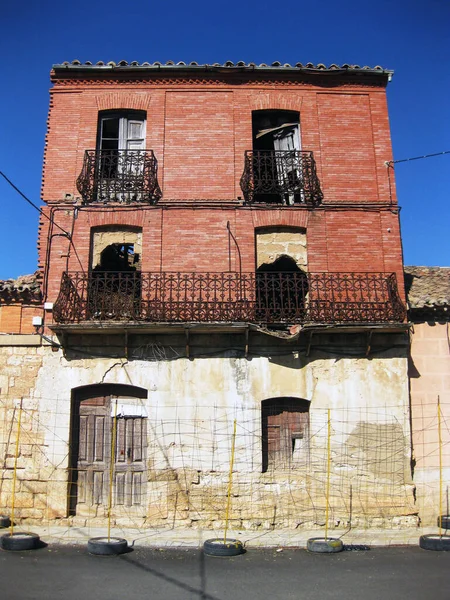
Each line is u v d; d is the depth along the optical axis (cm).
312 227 1416
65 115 1484
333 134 1495
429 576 905
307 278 1341
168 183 1433
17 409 1277
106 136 1522
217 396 1288
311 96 1522
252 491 1252
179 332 1287
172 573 919
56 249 1380
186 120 1484
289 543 1129
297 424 1307
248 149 1466
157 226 1397
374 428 1291
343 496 1261
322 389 1303
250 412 1284
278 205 1419
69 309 1282
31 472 1254
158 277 1369
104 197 1427
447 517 1245
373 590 834
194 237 1395
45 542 1105
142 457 1284
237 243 1395
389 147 1493
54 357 1302
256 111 1508
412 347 1354
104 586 844
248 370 1302
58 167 1443
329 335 1322
